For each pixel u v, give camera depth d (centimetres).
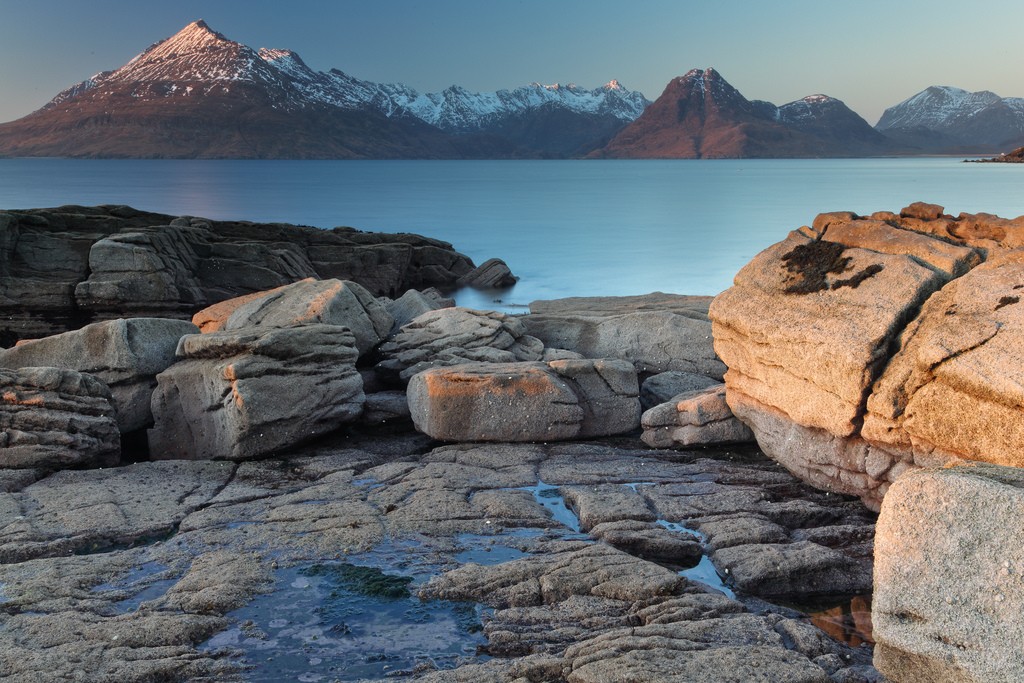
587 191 10962
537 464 1141
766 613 761
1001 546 485
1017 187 9938
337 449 1261
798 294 1080
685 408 1225
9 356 1384
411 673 655
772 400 1088
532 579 788
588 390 1298
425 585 786
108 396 1259
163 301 2448
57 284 2392
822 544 891
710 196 9356
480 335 1553
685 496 1004
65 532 913
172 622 716
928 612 504
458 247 4753
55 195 8769
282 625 730
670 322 1612
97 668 647
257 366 1241
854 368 940
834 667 646
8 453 1140
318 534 896
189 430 1291
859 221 1162
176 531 940
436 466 1115
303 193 10269
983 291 884
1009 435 807
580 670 607
